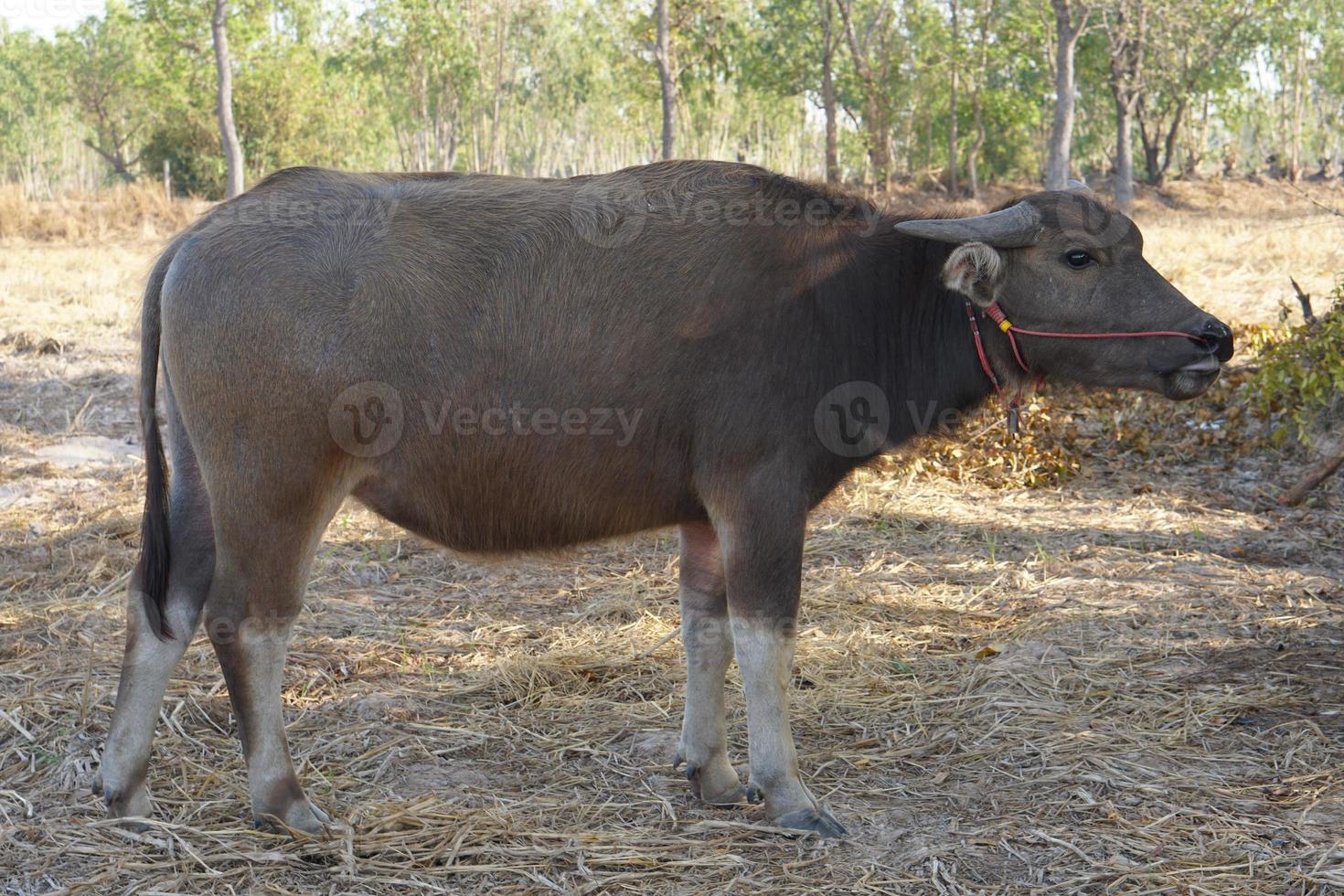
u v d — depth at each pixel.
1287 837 3.35
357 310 3.23
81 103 55.09
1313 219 24.28
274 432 3.22
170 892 3.10
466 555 3.62
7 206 24.92
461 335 3.30
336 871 3.23
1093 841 3.37
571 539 3.58
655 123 50.44
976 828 3.47
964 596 5.61
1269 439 7.95
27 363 10.38
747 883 3.19
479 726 4.24
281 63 40.12
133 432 8.53
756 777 3.50
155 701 3.50
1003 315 3.52
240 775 3.81
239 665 3.33
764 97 45.22
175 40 37.50
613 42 46.81
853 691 4.54
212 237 3.29
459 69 46.41
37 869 3.21
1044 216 3.42
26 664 4.62
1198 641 4.91
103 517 6.66
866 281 3.52
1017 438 7.61
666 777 3.88
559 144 59.31
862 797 3.71
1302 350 7.77
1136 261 3.48
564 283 3.34
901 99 39.44
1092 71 39.19
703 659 3.69
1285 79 48.16
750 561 3.38
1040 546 6.19
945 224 3.32
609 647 4.98
